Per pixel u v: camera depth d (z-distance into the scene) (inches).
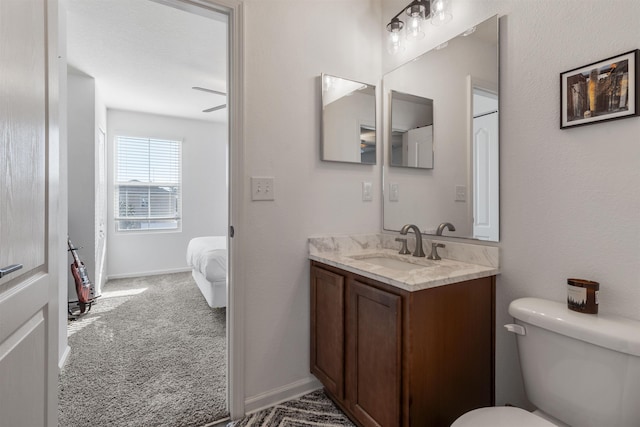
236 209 60.9
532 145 49.8
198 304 131.3
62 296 81.0
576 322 38.8
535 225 49.6
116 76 133.3
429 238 67.9
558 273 46.8
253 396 63.8
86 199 136.2
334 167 73.1
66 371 77.4
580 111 43.8
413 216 71.5
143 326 107.0
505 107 53.4
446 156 63.8
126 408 63.4
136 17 92.0
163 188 192.1
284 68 66.4
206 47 109.0
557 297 46.9
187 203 197.9
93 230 137.2
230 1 59.4
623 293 40.3
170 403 65.1
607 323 37.6
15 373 31.6
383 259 71.7
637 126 39.0
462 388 50.8
